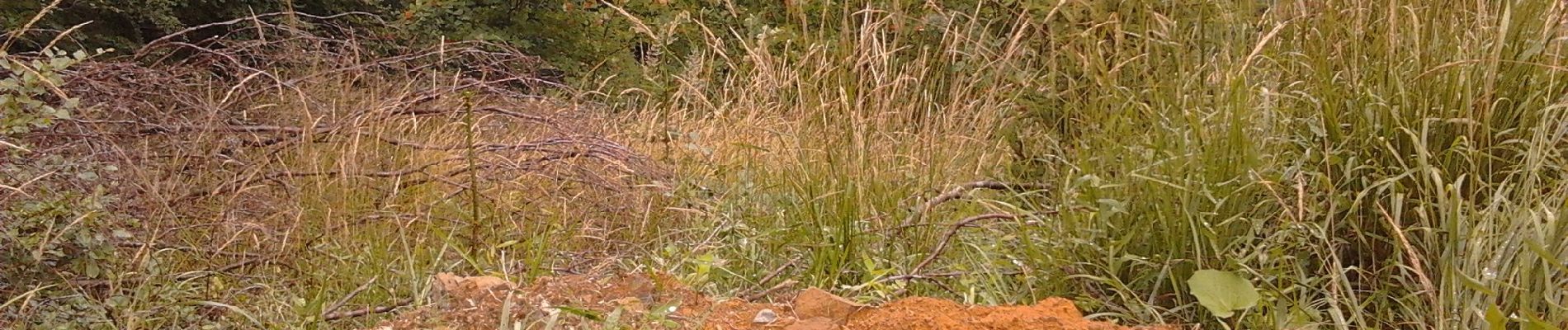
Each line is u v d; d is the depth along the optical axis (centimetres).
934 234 384
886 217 380
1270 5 352
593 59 1030
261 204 396
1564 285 268
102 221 327
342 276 352
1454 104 296
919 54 439
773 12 593
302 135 429
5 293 300
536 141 468
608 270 385
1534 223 264
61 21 817
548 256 395
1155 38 358
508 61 613
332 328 322
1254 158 296
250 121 476
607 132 565
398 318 320
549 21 1027
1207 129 310
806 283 364
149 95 470
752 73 507
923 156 417
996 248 362
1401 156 303
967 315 293
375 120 454
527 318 298
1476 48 294
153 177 394
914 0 476
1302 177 309
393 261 364
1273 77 333
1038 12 427
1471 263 271
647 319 296
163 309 312
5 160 317
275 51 556
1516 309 268
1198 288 291
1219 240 303
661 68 585
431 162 466
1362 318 282
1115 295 320
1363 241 302
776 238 390
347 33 616
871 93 403
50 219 301
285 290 341
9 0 769
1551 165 291
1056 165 375
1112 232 323
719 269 368
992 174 445
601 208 432
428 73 550
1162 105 327
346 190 388
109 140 398
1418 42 294
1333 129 311
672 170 489
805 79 429
